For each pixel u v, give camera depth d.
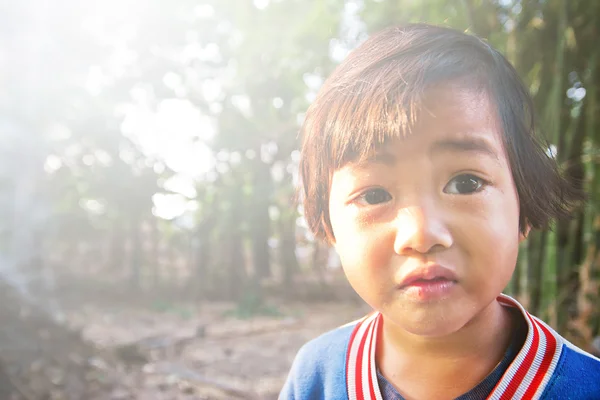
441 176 0.56
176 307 9.77
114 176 10.95
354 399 0.71
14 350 4.08
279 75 7.51
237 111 9.33
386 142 0.56
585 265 2.20
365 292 0.59
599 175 2.23
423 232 0.53
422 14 2.72
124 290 11.09
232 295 10.67
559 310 2.23
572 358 0.64
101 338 6.49
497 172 0.57
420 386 0.66
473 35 0.65
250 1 6.99
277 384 4.60
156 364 5.09
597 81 2.33
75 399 3.78
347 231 0.60
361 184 0.58
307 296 10.70
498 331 0.67
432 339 0.65
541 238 2.32
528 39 2.42
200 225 10.85
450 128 0.55
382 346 0.73
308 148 0.69
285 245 11.69
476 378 0.64
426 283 0.55
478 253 0.55
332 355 0.79
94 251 15.07
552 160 0.70
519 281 2.30
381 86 0.58
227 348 6.12
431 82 0.56
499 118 0.60
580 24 2.36
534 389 0.62
